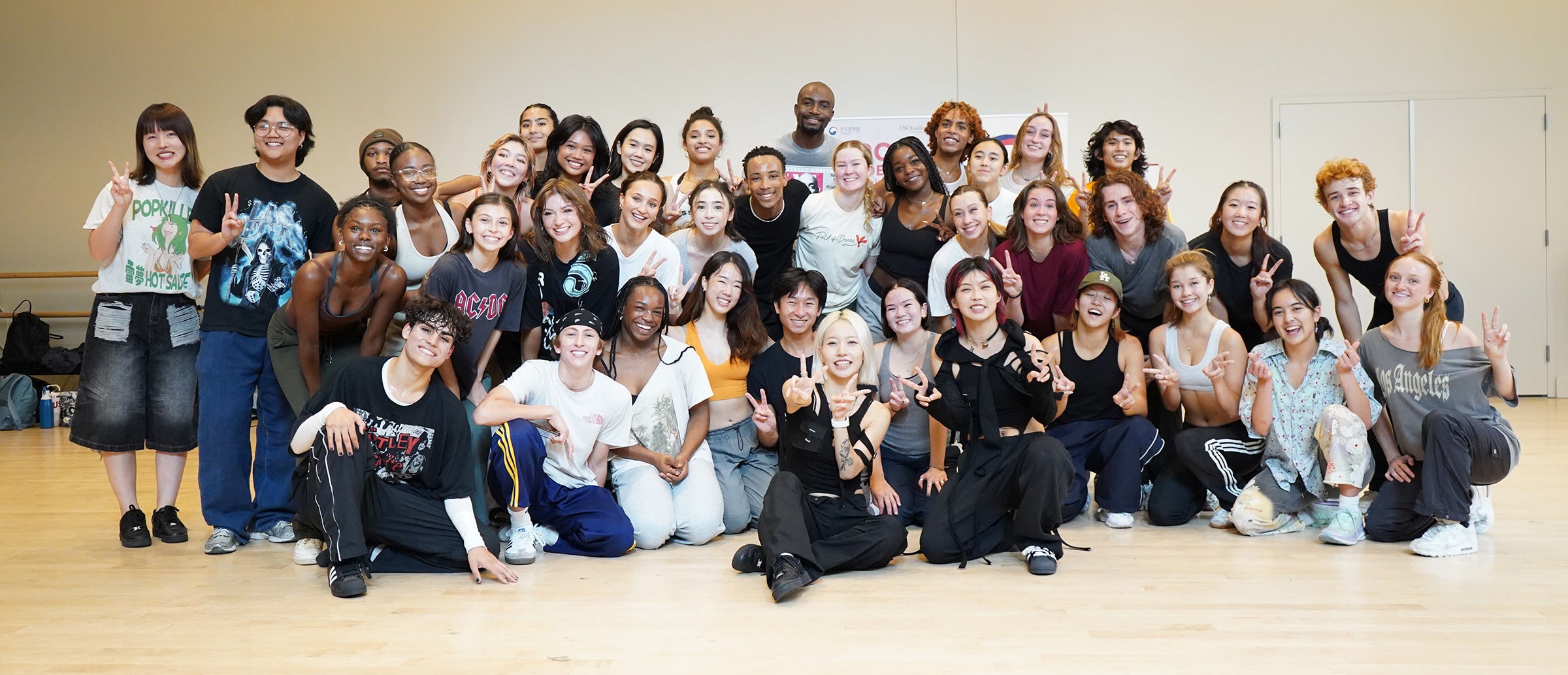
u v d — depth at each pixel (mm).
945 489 2844
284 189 3205
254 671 1979
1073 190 4379
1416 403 3020
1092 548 2988
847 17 7387
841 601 2443
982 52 7340
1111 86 7332
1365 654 2006
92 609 2424
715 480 3205
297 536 2971
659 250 3471
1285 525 3182
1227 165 7352
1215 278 3627
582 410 2994
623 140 3908
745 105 7449
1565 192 7227
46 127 7918
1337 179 3561
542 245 3230
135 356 3174
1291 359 3191
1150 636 2131
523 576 2740
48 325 7789
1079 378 3379
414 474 2754
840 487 2811
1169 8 7309
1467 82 7242
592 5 7512
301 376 3080
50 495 4121
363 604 2459
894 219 3795
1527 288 7297
